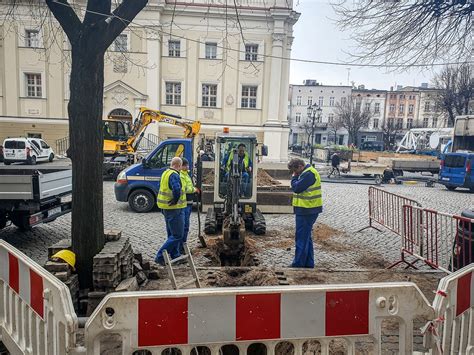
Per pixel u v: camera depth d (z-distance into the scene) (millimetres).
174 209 6367
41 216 7465
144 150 24281
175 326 2182
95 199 4293
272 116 30312
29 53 28422
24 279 2844
